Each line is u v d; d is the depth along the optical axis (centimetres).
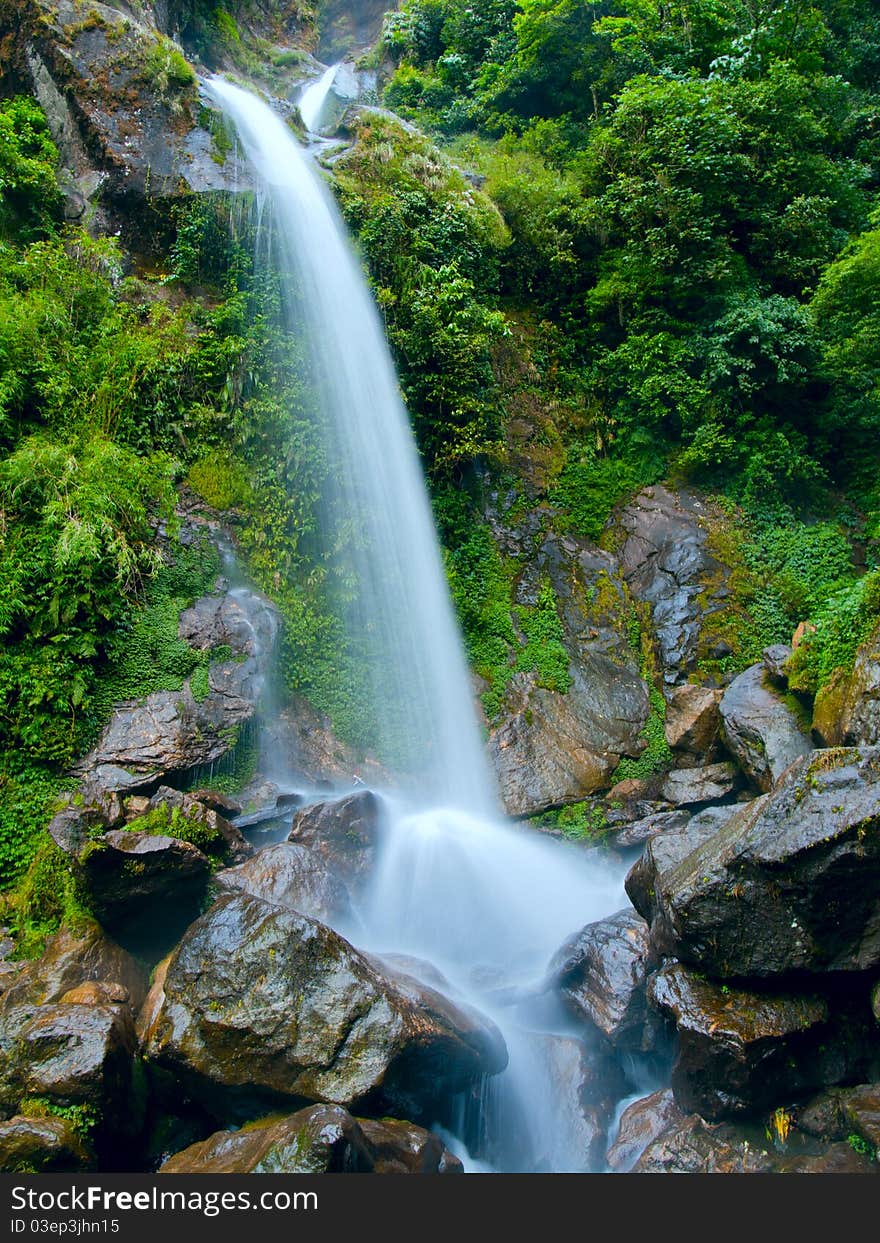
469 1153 622
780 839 578
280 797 939
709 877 598
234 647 1048
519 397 1571
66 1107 521
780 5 2073
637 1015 663
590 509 1482
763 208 1656
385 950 797
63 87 1452
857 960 573
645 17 2059
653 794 1133
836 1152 521
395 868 913
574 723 1212
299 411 1262
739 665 1266
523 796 1118
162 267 1423
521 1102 662
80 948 689
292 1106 540
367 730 1165
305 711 1135
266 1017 548
